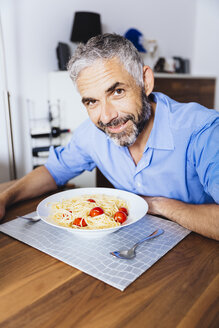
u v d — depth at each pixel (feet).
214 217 2.76
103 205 3.06
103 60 2.79
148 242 2.64
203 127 3.29
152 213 3.27
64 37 8.93
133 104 3.10
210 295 1.95
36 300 1.94
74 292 2.01
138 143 3.76
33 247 2.61
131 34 10.81
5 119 7.22
